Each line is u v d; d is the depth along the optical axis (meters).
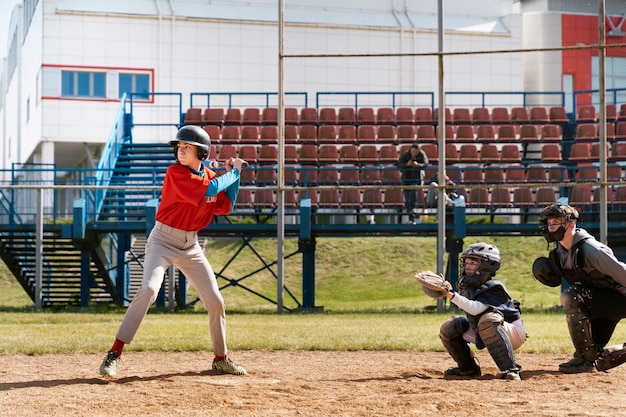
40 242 19.27
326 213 21.62
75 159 40.44
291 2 36.34
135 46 35.25
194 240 7.55
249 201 22.39
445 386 6.87
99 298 23.66
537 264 7.78
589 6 37.59
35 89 36.75
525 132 25.58
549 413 5.57
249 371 8.11
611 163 24.16
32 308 20.62
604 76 17.12
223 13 35.84
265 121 26.41
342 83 35.84
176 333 12.29
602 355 7.66
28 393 6.58
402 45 35.94
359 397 6.33
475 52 17.36
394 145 25.41
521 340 7.62
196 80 35.56
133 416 5.66
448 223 20.83
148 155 25.23
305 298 21.27
